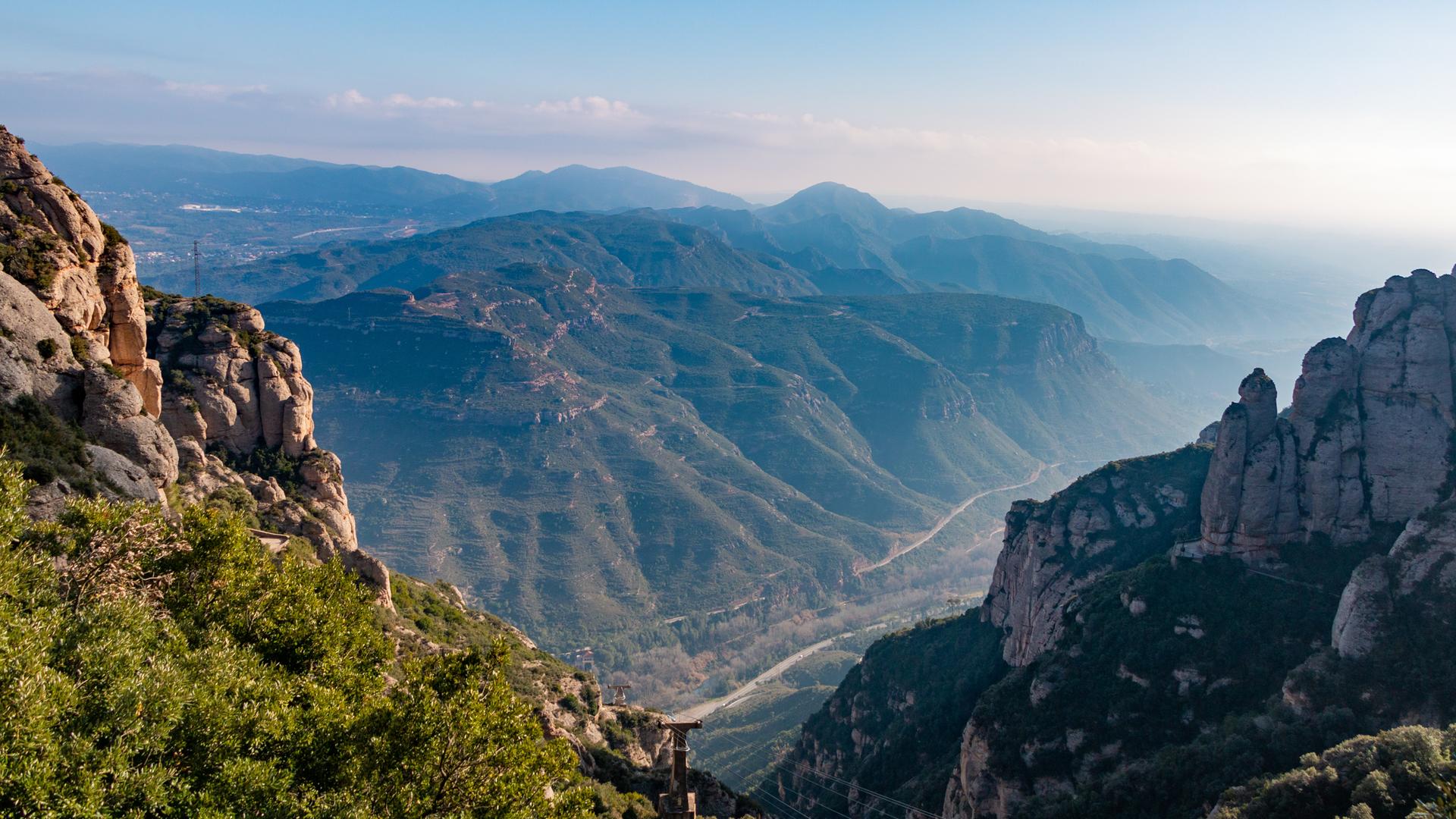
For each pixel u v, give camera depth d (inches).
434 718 2042.3
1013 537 6535.4
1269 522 4714.6
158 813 1702.8
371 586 3838.6
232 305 4274.1
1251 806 3211.1
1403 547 4128.9
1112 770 4343.0
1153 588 4854.8
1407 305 4859.7
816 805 6555.1
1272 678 4261.8
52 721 1662.2
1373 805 2903.5
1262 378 4817.9
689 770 3860.7
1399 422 4699.8
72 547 2207.2
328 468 4173.2
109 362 3218.5
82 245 3341.5
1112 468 6323.8
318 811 1839.3
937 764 5679.1
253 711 1972.2
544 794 2319.1
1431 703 3683.6
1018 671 5246.1
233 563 2534.5
